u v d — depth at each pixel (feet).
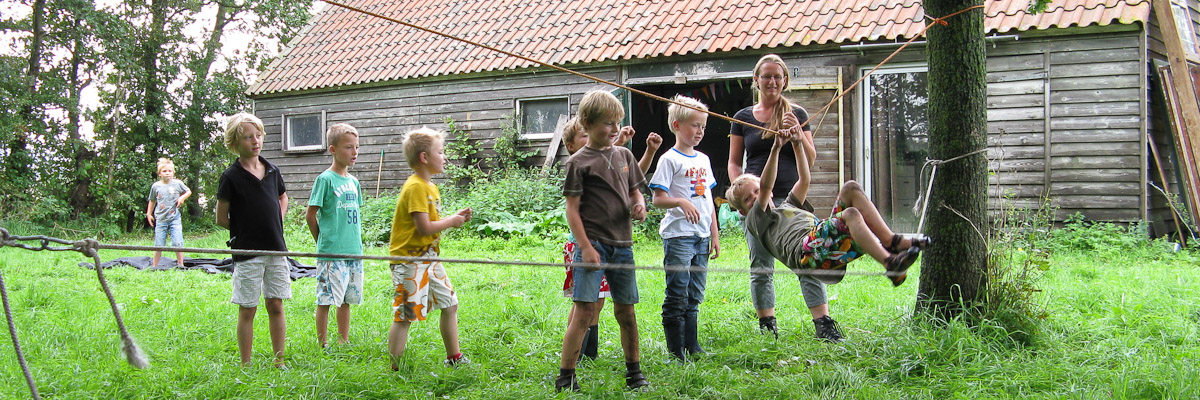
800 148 13.73
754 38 35.81
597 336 14.44
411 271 13.50
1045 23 30.58
